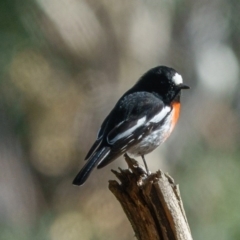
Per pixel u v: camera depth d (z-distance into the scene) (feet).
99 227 46.14
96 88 49.90
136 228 25.07
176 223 24.30
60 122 49.83
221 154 46.75
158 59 51.57
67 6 46.34
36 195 51.16
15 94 47.14
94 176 48.29
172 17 51.78
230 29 52.34
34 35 43.16
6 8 41.11
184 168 46.34
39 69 45.83
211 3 52.03
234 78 52.75
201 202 43.24
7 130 49.62
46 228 47.11
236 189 43.65
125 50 50.31
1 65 43.24
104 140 31.40
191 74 52.24
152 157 47.09
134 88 34.73
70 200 49.85
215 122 50.98
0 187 50.88
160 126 32.83
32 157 51.03
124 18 50.01
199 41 52.60
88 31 48.21
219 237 41.70
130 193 24.98
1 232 46.06
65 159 50.72
